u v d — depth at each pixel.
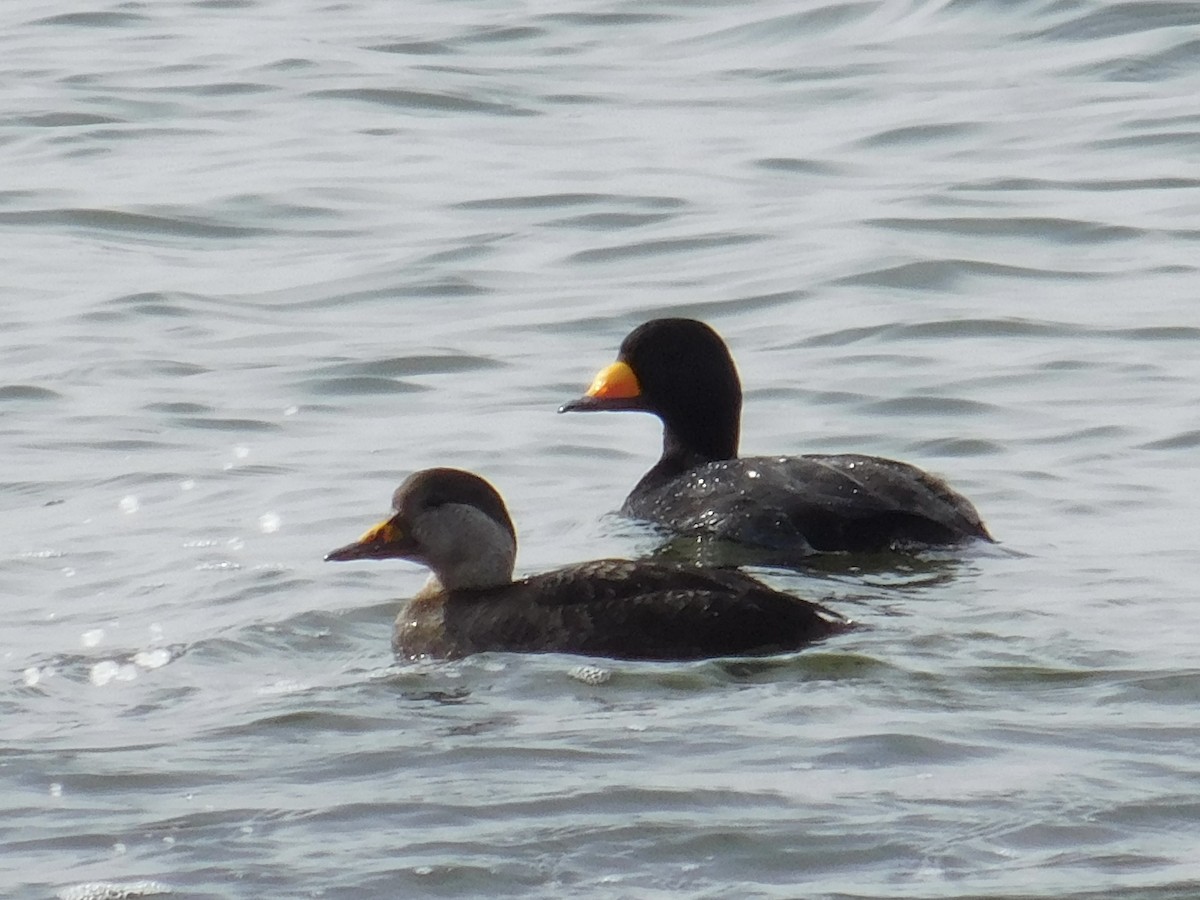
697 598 12.15
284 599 13.58
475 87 30.03
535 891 9.12
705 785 10.10
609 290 22.03
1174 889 9.05
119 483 16.52
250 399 18.89
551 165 26.44
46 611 13.45
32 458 17.23
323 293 22.16
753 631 12.02
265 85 30.03
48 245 23.86
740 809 9.84
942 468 16.83
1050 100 28.20
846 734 10.71
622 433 18.05
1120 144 26.36
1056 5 31.45
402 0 35.44
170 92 29.72
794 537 14.55
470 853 9.44
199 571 14.24
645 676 11.66
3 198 25.42
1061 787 10.02
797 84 29.64
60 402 18.77
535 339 20.66
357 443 17.64
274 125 28.27
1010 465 16.80
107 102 29.27
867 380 19.16
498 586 12.89
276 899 9.05
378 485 16.42
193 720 11.21
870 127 27.53
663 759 10.45
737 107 28.77
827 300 21.48
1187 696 11.19
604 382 16.69
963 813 9.77
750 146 27.02
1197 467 16.52
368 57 31.48
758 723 10.91
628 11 33.75
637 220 24.30
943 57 30.28
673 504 15.42
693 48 31.83
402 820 9.79
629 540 15.09
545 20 33.44
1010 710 11.05
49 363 19.94
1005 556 14.27
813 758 10.41
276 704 11.42
